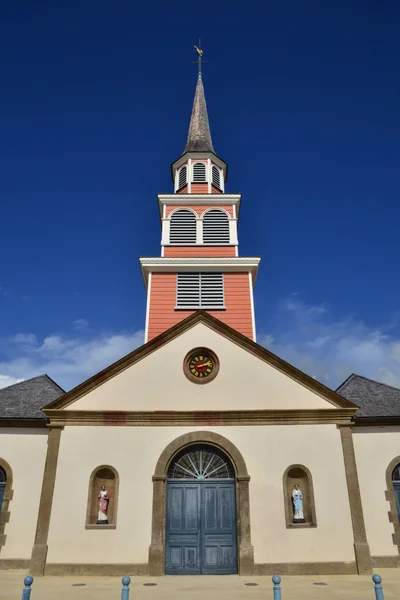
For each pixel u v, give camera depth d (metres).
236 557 13.86
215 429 15.23
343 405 15.64
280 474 14.64
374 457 15.73
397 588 11.38
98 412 15.28
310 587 11.57
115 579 12.80
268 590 11.24
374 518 14.97
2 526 14.60
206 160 26.14
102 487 14.55
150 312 20.97
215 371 16.17
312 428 15.30
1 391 17.91
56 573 13.28
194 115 29.41
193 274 21.94
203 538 14.11
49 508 14.05
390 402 17.14
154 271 21.94
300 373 16.02
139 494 14.31
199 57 33.03
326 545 13.81
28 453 15.57
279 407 15.62
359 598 10.30
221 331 16.88
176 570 13.68
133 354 16.30
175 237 23.34
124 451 14.85
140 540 13.78
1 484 15.31
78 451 14.81
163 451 14.87
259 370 16.23
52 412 15.23
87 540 13.73
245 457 14.84
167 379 16.03
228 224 23.70
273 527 13.98
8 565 14.12
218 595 10.59
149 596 10.50
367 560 13.54
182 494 14.64
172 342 16.69
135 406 15.55
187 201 24.30
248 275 21.88
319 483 14.55
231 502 14.55
